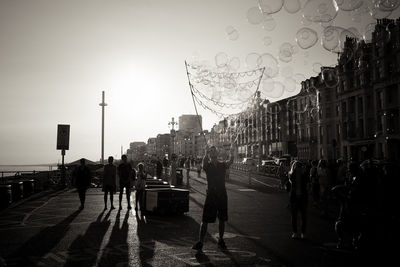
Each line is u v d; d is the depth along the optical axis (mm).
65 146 22266
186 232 8367
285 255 6234
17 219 10281
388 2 6711
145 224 9461
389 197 6398
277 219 10328
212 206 6762
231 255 6227
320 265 5621
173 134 52500
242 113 11484
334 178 17016
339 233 6797
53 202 14867
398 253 6293
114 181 12609
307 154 57250
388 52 38438
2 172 23922
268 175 34062
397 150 37875
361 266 5574
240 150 76188
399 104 37562
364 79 43250
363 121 44062
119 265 5617
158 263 5719
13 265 5605
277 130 66000
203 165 6980
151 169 36812
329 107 51844
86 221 9930
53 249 6648
